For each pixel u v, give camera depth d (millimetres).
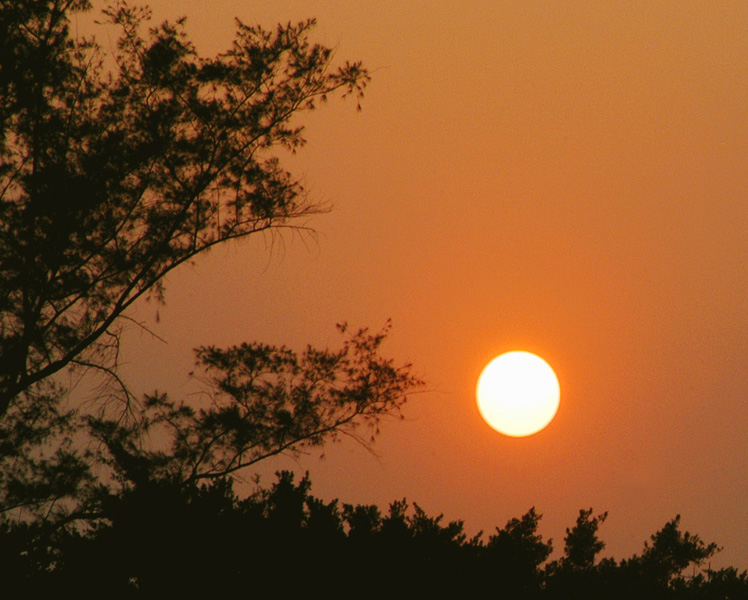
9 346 51125
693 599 55156
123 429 54656
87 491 50750
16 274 51906
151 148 55719
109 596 44969
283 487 50812
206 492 48594
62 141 55125
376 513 52125
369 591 47781
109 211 55312
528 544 55188
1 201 52812
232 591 46188
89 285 54031
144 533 45594
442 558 49938
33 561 46219
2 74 53156
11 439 51094
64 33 56094
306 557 47344
